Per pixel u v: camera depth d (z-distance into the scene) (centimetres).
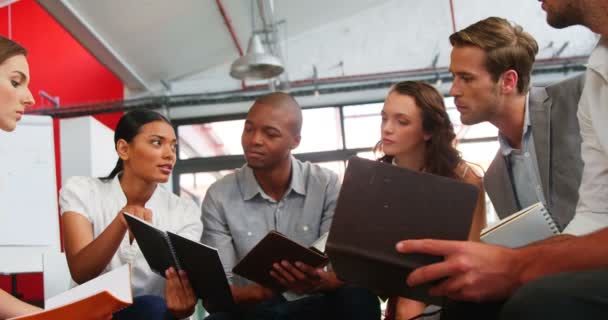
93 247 175
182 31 633
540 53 727
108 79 745
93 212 199
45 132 482
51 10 527
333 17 758
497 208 203
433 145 199
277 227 224
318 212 225
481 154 693
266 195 226
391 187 103
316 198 225
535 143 188
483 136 696
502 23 185
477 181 205
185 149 767
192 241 155
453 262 85
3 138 466
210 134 769
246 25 670
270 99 220
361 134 748
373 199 102
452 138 203
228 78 775
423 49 753
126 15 558
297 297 208
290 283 175
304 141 753
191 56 714
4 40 171
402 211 101
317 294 191
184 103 730
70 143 561
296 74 759
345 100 754
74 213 194
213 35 674
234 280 222
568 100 185
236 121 769
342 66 758
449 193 101
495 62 181
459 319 120
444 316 122
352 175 104
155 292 202
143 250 174
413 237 99
